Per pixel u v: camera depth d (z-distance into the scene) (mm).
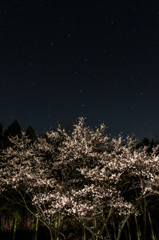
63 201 6531
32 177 8141
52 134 11703
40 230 12406
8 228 12609
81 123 10602
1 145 12922
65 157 10352
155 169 7746
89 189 6984
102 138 11031
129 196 11398
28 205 11453
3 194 10461
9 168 9508
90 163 11305
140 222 12234
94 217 8367
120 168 7062
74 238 9539
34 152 11133
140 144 15648
